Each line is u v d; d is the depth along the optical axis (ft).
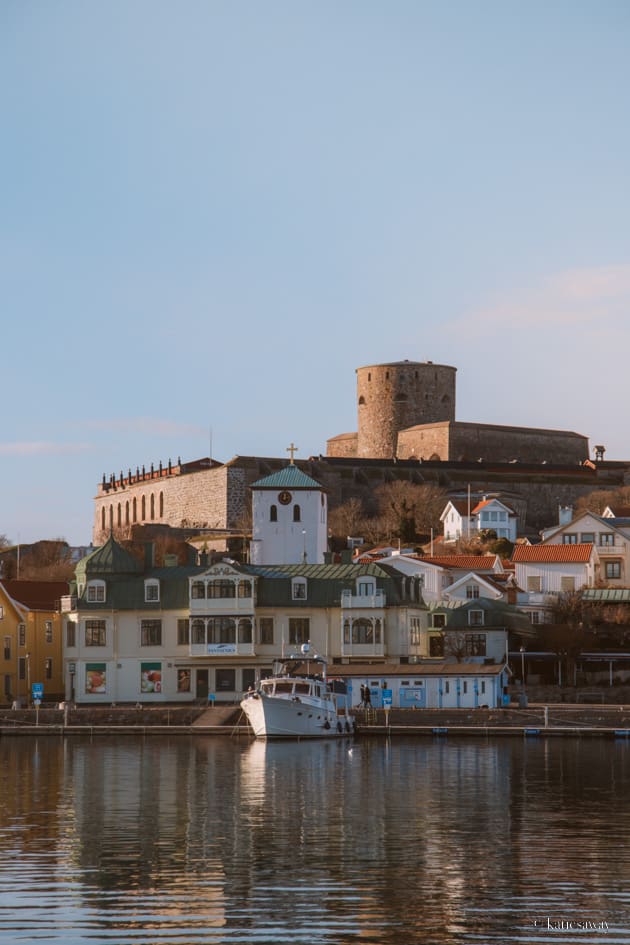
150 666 511.40
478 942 188.34
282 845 247.29
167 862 233.35
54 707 486.38
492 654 535.60
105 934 192.24
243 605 505.66
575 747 405.39
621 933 191.62
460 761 368.48
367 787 318.24
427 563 613.93
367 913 201.26
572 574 627.05
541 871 224.74
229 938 190.60
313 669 479.41
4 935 192.13
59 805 294.66
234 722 463.01
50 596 537.24
